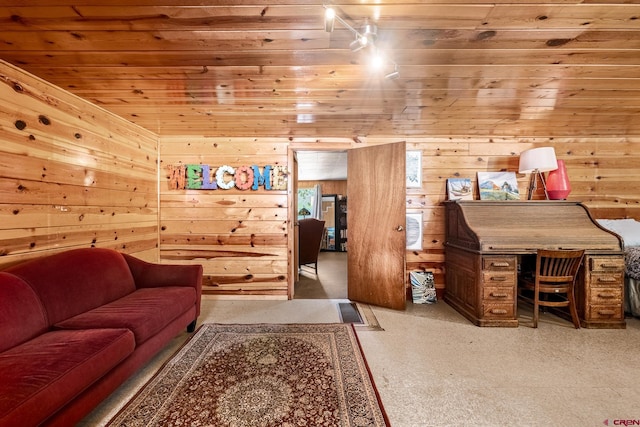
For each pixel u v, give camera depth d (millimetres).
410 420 1474
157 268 2596
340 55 1812
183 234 3566
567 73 2023
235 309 3145
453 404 1594
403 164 3154
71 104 2291
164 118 2916
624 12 1417
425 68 1961
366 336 2441
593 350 2193
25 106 1929
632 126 3182
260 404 1586
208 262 3570
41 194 2039
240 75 2059
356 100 2498
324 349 2201
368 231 3357
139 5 1379
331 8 1347
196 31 1575
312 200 8602
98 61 1857
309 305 3293
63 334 1590
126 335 1618
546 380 1814
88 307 1966
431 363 2008
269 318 2865
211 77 2084
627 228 3154
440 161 3588
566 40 1654
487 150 3582
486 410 1549
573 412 1533
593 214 3537
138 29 1556
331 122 3055
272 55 1810
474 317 2717
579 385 1763
